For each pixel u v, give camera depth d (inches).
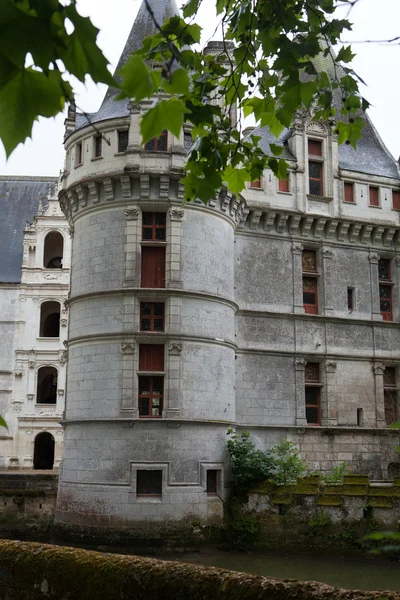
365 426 1249.4
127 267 1062.4
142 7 1327.5
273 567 888.3
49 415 1838.1
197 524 990.4
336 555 967.0
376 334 1306.6
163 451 1001.5
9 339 1894.7
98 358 1052.5
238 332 1194.0
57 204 1962.4
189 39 338.6
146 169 1069.8
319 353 1242.6
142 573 345.1
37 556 383.2
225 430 1078.4
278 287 1241.4
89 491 1008.2
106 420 1016.2
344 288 1298.0
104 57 141.4
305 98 296.5
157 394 1040.2
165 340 1039.0
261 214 1238.3
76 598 361.1
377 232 1332.4
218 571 332.2
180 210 1084.5
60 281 1913.1
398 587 767.1
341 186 1315.2
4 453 1804.9
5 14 133.2
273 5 329.7
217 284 1104.8
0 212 2177.7
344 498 986.1
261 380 1190.3
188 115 325.1
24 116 145.1
